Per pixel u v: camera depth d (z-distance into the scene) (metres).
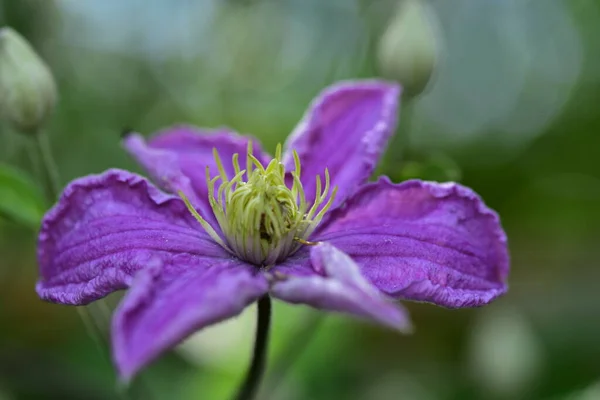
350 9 0.46
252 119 0.48
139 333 0.20
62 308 0.38
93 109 0.46
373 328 0.38
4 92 0.28
